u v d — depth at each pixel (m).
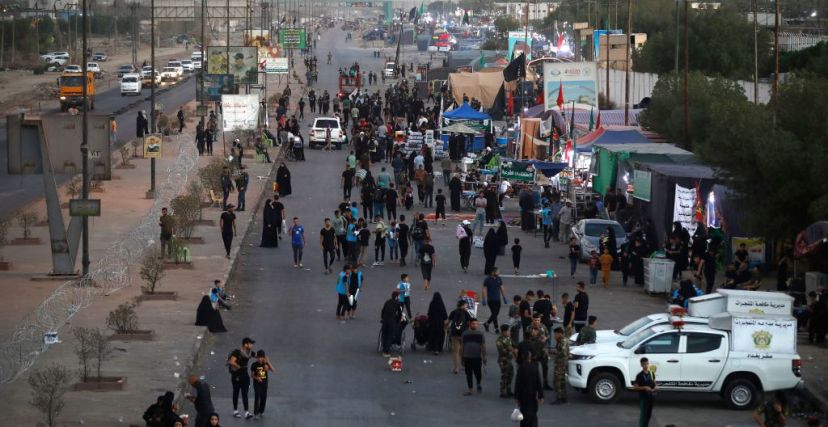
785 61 123.06
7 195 86.50
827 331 47.81
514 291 58.00
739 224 62.38
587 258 66.44
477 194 83.94
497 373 43.25
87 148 56.03
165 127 126.81
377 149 109.38
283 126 125.38
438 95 156.12
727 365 38.91
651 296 57.12
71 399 36.50
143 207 79.31
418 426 36.16
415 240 65.06
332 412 37.53
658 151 74.69
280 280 60.22
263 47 175.38
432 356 45.69
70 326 46.31
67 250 56.44
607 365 39.25
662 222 65.12
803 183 56.88
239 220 77.44
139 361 41.56
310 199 88.31
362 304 54.75
